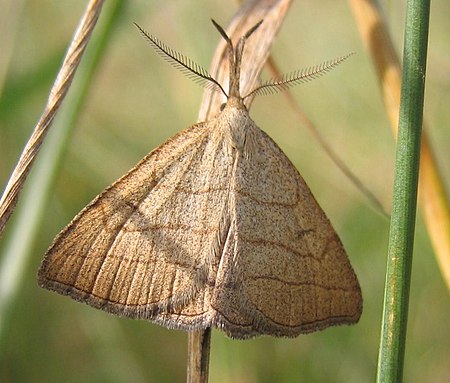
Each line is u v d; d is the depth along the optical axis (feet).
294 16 0.47
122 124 0.44
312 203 0.26
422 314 0.38
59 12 0.42
